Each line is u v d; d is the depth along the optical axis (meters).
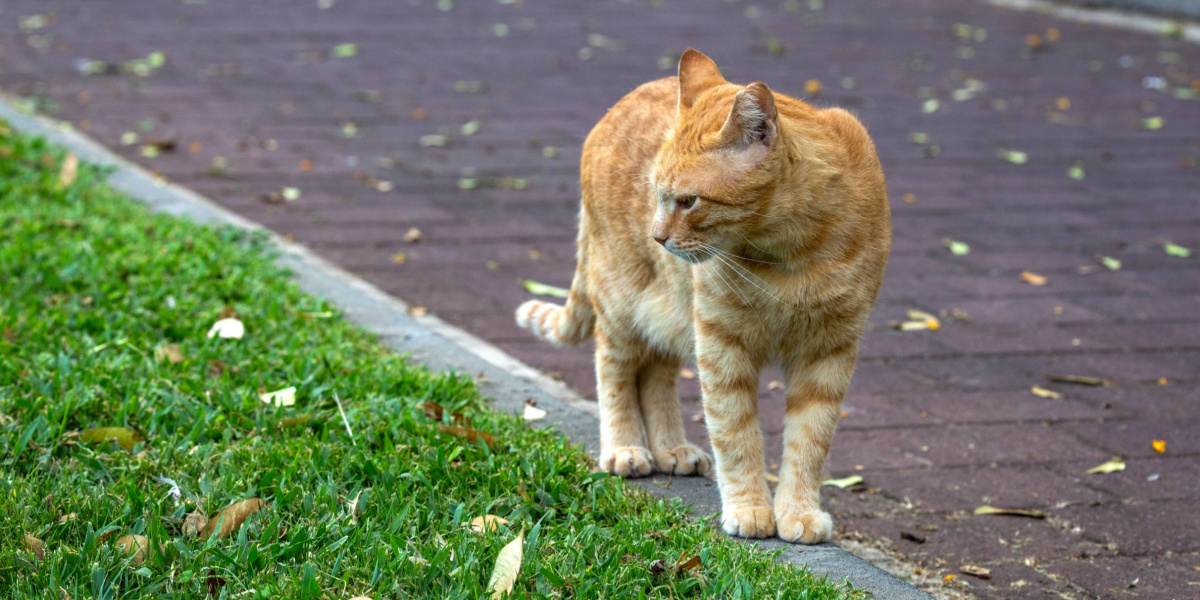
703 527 4.34
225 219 7.87
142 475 4.39
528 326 5.63
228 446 4.63
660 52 13.70
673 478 4.93
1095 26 15.45
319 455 4.49
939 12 16.42
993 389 6.16
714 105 4.33
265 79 12.11
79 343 5.45
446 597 3.66
